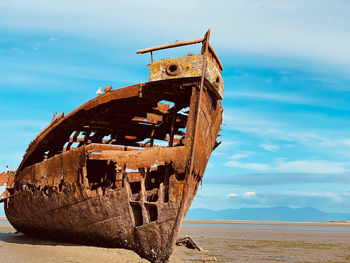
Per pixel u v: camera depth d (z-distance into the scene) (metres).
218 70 10.34
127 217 9.82
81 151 10.92
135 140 15.09
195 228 36.31
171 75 9.63
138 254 9.80
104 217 10.42
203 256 12.05
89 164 15.29
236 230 32.69
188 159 9.26
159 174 14.41
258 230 33.78
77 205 11.34
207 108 10.14
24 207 15.45
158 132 14.02
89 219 10.95
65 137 15.06
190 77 9.45
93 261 9.02
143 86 10.14
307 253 13.87
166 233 9.20
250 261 11.35
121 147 11.19
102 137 15.22
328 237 23.89
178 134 13.94
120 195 9.95
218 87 10.26
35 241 14.41
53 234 13.83
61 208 12.23
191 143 9.30
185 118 12.09
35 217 14.57
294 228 42.03
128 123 13.10
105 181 13.50
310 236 24.92
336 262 11.59
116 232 10.16
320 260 12.00
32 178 14.73
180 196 9.14
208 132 10.72
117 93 10.70
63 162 12.09
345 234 28.30
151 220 9.72
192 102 9.51
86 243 11.73
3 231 22.44
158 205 9.41
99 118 12.59
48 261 9.01
